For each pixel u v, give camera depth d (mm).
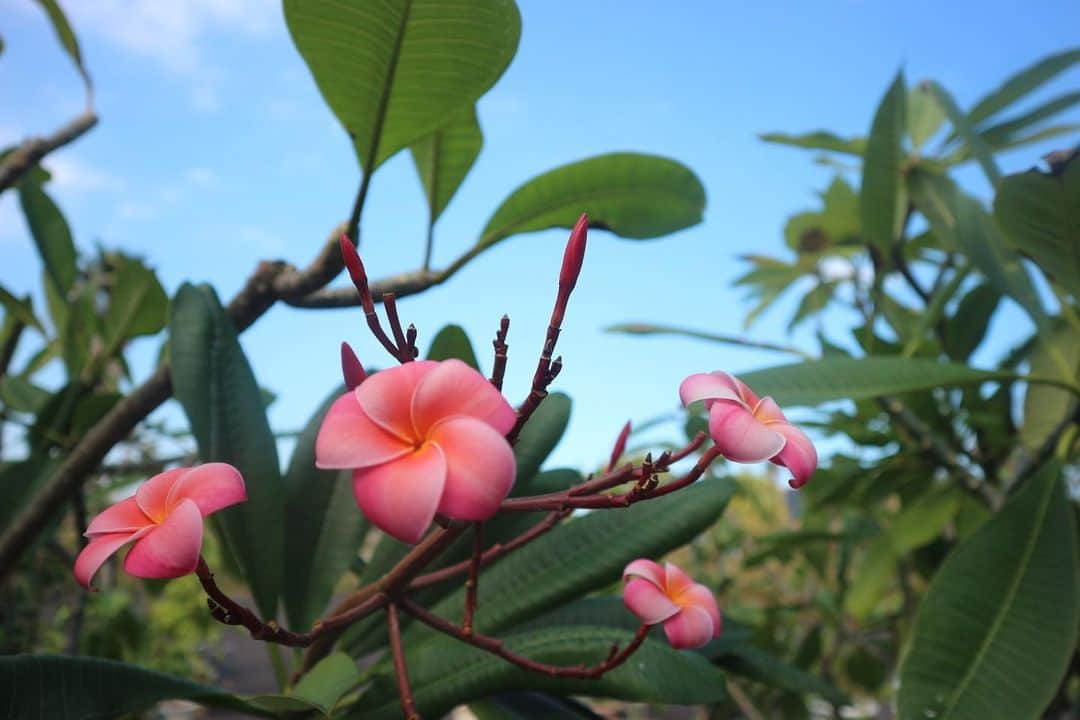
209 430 518
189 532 286
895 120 833
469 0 457
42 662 354
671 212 666
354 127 511
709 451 346
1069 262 590
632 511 528
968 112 965
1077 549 535
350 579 727
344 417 278
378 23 467
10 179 693
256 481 529
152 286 846
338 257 542
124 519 313
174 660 1945
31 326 766
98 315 875
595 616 600
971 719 479
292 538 569
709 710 905
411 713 405
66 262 791
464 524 391
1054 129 951
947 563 543
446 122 513
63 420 812
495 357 331
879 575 963
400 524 250
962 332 923
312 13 464
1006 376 616
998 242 763
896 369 616
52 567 1125
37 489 698
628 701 453
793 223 1103
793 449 320
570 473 639
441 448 266
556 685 461
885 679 1119
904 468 943
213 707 418
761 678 614
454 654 487
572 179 627
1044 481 573
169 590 1922
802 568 1380
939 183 861
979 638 510
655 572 417
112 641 1193
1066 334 785
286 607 547
